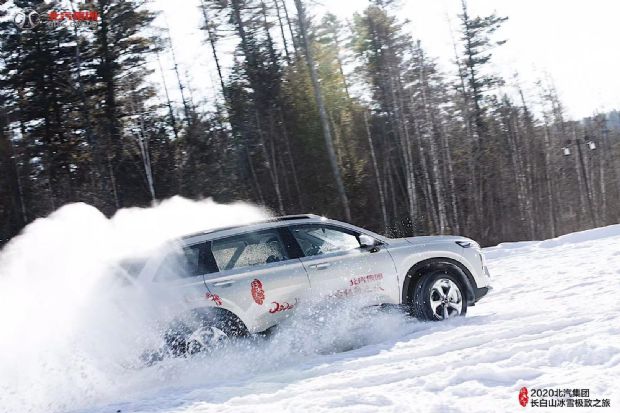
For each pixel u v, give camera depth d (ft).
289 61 114.52
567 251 38.81
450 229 126.11
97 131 99.25
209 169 102.58
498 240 141.28
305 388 16.12
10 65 100.63
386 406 13.80
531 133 161.07
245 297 19.99
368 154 126.31
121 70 104.68
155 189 99.45
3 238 84.79
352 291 21.84
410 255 23.06
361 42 123.75
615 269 28.45
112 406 16.66
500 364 15.71
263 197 105.19
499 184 144.66
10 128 94.79
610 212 167.73
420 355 18.12
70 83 101.09
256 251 21.15
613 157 178.29
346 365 18.07
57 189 95.14
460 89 138.31
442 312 23.11
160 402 16.52
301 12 86.79
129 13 100.89
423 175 125.39
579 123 181.88
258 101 106.11
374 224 108.88
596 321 18.71
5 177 89.61
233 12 109.50
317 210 104.06
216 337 19.31
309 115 107.04
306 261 21.45
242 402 15.48
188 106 111.04
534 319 20.54
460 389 14.28
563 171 168.55
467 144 134.31
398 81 119.96
